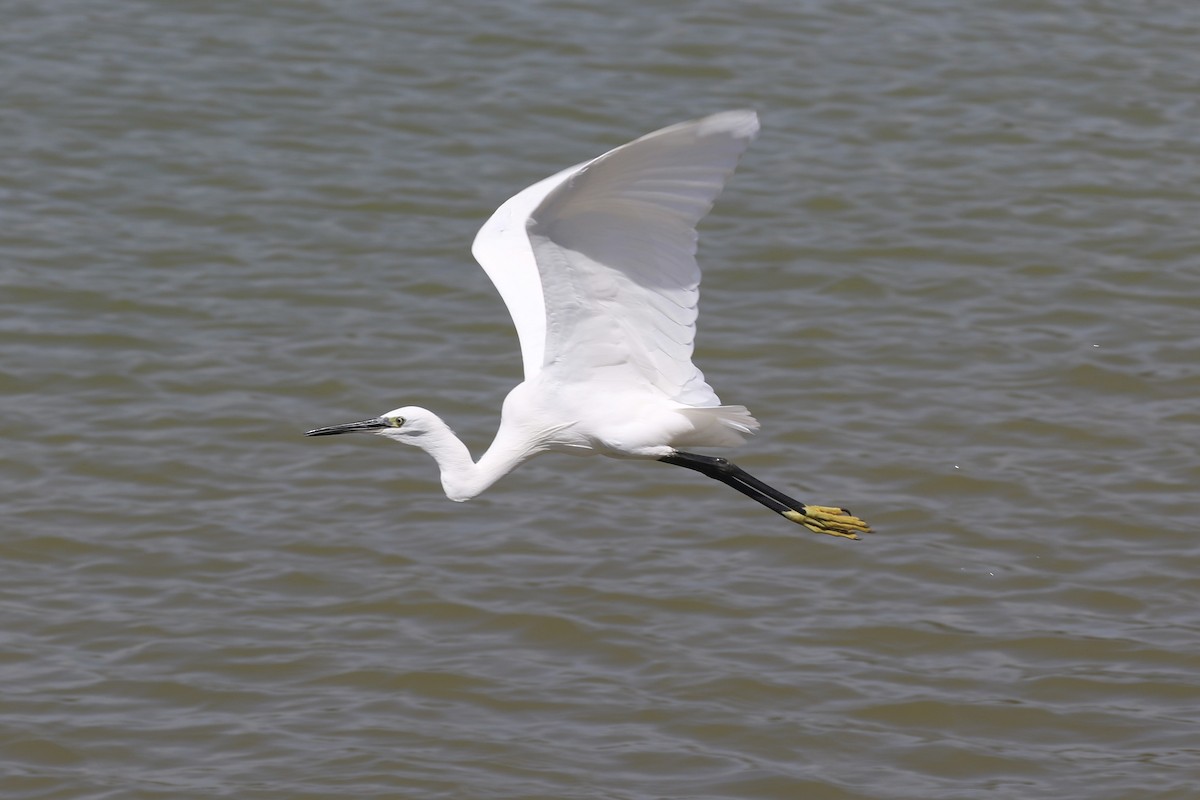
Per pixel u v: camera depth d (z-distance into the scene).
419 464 14.56
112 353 16.06
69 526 13.42
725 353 16.31
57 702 11.35
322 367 15.89
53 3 23.55
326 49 22.42
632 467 14.68
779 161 20.06
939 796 10.57
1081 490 14.22
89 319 16.61
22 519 13.47
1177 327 16.88
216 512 13.71
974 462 14.61
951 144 20.55
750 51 22.64
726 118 7.52
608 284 8.82
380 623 12.36
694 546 13.49
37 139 19.98
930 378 15.95
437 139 20.27
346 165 19.67
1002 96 21.70
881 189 19.50
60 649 11.96
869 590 12.91
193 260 17.75
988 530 13.67
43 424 14.86
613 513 13.96
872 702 11.55
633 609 12.56
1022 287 17.61
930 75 22.16
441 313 16.94
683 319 8.77
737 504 14.12
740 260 18.02
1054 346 16.52
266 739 11.03
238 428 14.91
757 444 14.86
